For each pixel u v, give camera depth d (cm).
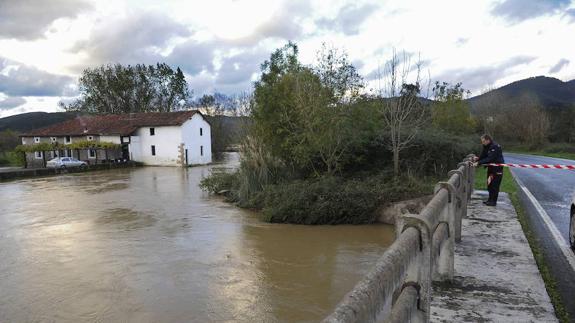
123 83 6284
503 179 1380
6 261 1035
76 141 4659
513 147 4575
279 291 810
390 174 1554
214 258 1023
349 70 1738
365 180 1545
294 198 1429
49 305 762
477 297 381
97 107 6347
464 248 529
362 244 1124
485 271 446
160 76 6662
